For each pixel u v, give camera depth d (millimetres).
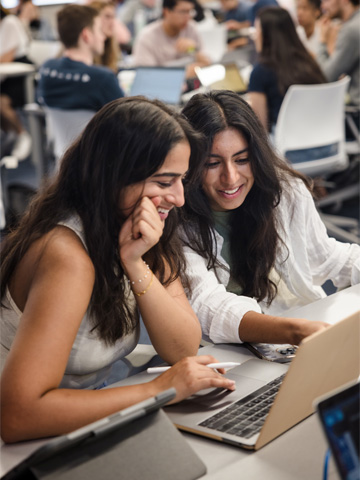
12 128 4629
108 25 4465
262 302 1873
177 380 1190
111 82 3777
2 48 6234
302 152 3625
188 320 1408
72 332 1162
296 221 1867
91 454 948
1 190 4309
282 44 3631
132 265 1320
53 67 3869
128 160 1220
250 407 1172
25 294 1271
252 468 1011
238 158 1653
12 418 1081
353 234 3990
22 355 1108
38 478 902
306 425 1121
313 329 1397
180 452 997
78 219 1267
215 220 1780
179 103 3924
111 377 1604
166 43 5355
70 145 1323
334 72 4277
